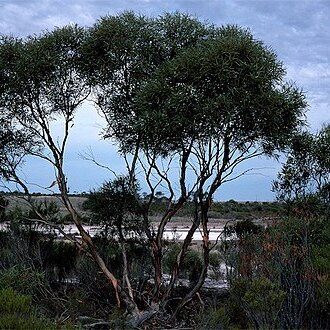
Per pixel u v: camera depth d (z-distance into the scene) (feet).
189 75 37.78
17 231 46.91
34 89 43.50
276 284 30.76
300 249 34.99
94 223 47.29
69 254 47.37
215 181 39.99
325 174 50.19
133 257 46.37
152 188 42.68
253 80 37.58
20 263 42.70
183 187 41.29
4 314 27.84
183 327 37.96
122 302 42.32
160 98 38.17
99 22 42.78
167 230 68.23
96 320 38.40
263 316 30.40
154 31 43.06
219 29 41.32
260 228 45.32
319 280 32.83
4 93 43.55
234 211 69.92
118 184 46.52
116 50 41.88
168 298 40.78
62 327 32.12
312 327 32.76
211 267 52.90
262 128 38.40
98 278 45.11
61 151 43.09
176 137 38.50
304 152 50.26
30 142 45.34
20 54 42.65
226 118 36.99
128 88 43.39
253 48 38.45
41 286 41.63
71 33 43.29
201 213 40.86
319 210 46.47
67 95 43.98
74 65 43.42
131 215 46.98
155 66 42.65
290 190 49.93
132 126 40.96
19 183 44.11
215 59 37.27
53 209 49.70
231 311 34.68
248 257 34.73
